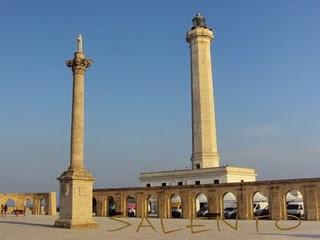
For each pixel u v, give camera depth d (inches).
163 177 3405.5
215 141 3385.8
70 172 1675.7
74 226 1619.1
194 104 3417.8
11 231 1509.6
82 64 1776.6
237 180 3127.5
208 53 3503.9
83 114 1764.3
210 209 2413.9
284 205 2161.7
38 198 3073.3
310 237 1200.2
